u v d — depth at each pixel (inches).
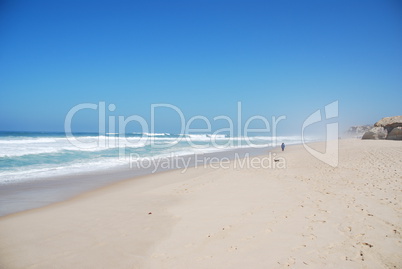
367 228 206.5
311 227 213.5
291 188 361.7
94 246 195.8
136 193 373.4
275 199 305.6
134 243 199.6
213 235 208.5
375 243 181.6
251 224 227.1
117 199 339.0
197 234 212.4
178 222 242.2
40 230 228.1
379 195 297.1
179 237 208.1
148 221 248.1
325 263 159.3
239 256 172.9
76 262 172.9
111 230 226.8
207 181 442.3
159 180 471.5
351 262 159.6
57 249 191.5
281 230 210.5
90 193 375.2
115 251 187.3
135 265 168.2
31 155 718.5
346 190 329.4
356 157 659.4
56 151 806.5
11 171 524.1
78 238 210.4
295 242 188.4
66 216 266.5
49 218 261.0
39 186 414.6
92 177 494.9
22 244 199.9
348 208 255.9
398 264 155.7
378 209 249.1
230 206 285.1
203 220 244.4
